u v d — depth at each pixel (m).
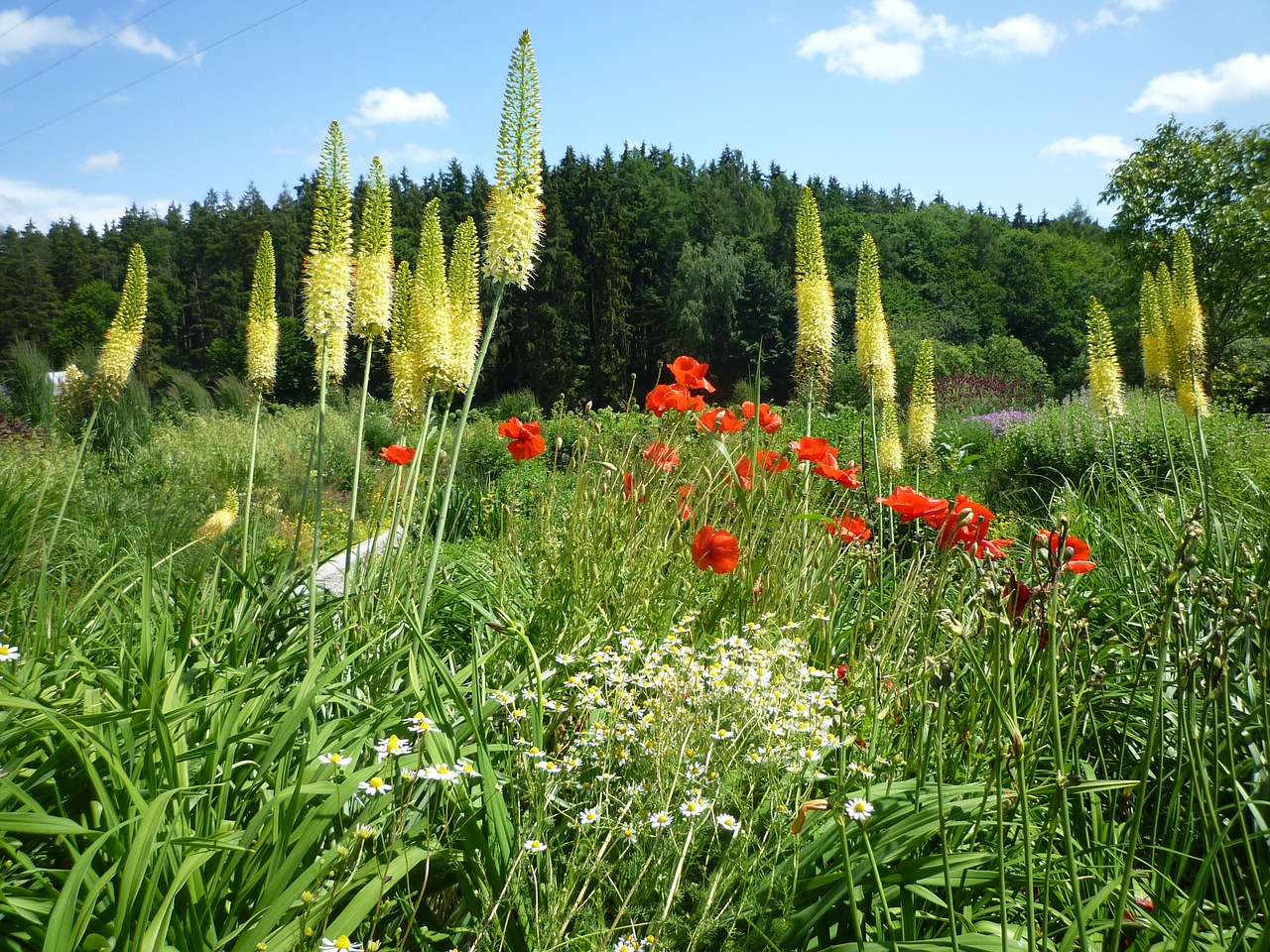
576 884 1.67
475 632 2.60
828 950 1.58
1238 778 2.19
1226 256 15.87
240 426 15.01
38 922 1.40
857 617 2.77
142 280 4.99
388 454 3.67
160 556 4.43
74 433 9.73
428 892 1.81
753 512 3.38
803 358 5.77
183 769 1.81
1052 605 1.43
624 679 2.10
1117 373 6.87
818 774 1.93
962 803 1.89
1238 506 4.59
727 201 82.75
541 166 3.16
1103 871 1.87
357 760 1.96
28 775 1.73
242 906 1.56
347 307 3.11
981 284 67.62
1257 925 1.65
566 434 4.83
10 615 2.89
